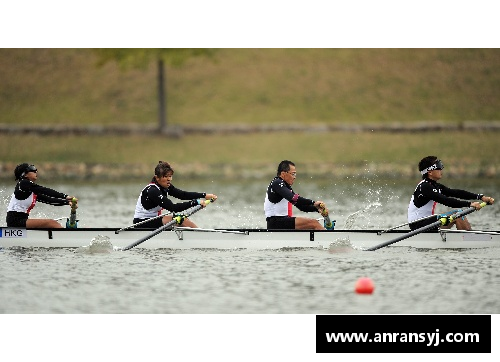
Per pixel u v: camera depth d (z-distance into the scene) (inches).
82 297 1989.4
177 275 2214.6
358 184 5206.7
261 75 7234.3
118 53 6013.8
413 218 2573.8
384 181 5408.5
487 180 5378.9
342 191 4751.5
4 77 7214.6
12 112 6756.9
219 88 7047.2
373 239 2527.1
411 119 6560.0
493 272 2236.7
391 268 2290.8
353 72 7244.1
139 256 2471.7
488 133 6240.2
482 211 3673.7
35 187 2593.5
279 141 6186.0
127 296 1996.8
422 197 2539.4
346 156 5895.7
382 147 6008.9
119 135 6323.8
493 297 1974.7
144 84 7140.8
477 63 7303.2
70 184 5344.5
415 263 2357.3
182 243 2571.4
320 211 2493.8
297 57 7495.1
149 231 2551.7
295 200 2479.1
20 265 2347.4
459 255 2470.5
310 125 6368.1
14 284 2121.1
